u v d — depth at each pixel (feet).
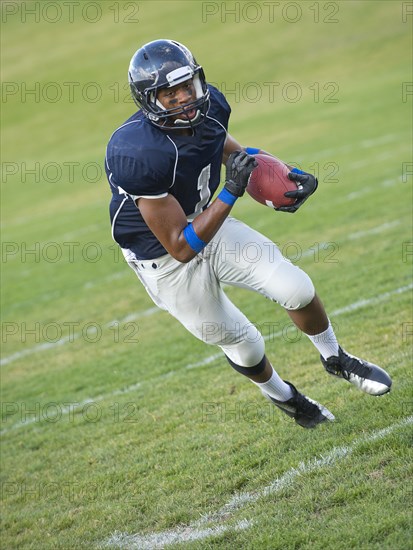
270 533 35.19
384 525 32.65
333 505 36.19
